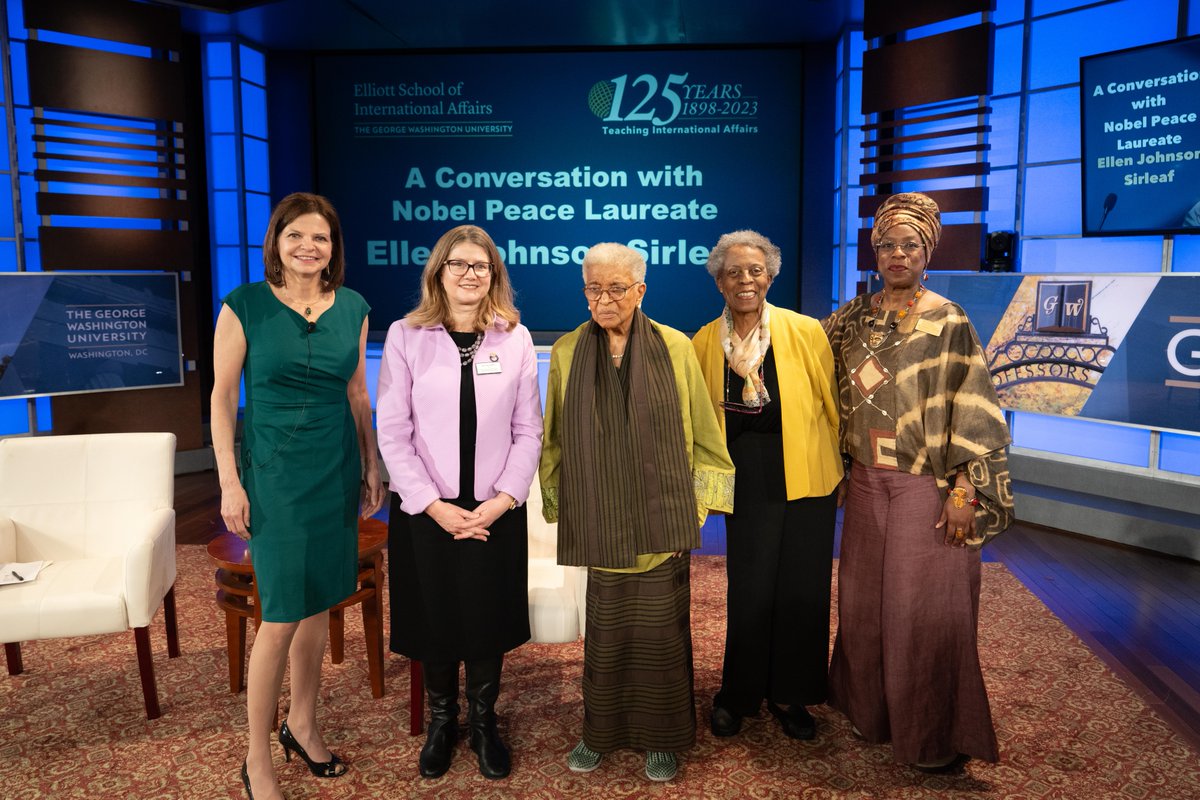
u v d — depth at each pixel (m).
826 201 7.42
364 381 2.45
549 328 7.71
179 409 6.40
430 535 2.32
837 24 6.81
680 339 2.35
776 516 2.46
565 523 2.30
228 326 2.18
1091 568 4.35
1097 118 4.83
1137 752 2.54
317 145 7.57
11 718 2.77
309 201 2.20
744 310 2.41
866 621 2.41
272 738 2.63
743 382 2.44
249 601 2.81
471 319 2.36
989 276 5.34
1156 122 4.60
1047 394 5.14
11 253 6.07
